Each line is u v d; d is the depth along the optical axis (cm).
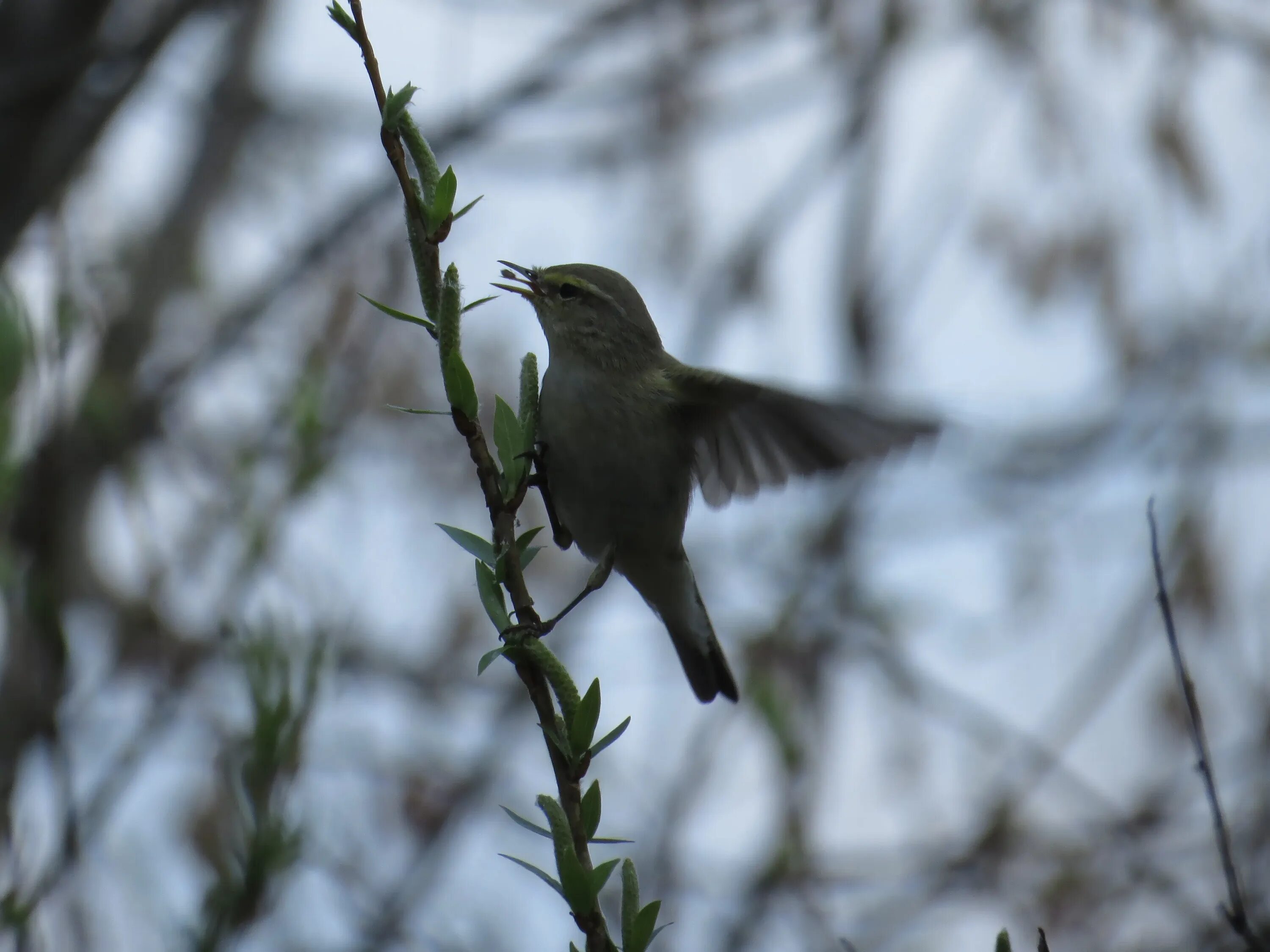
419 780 1250
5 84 1059
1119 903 1316
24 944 576
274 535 844
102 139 1318
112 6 1103
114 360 1345
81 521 1110
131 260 1446
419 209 493
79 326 898
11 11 1070
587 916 433
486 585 478
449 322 491
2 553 700
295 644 574
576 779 450
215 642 1020
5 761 680
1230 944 1215
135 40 1204
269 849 538
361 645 1291
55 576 761
